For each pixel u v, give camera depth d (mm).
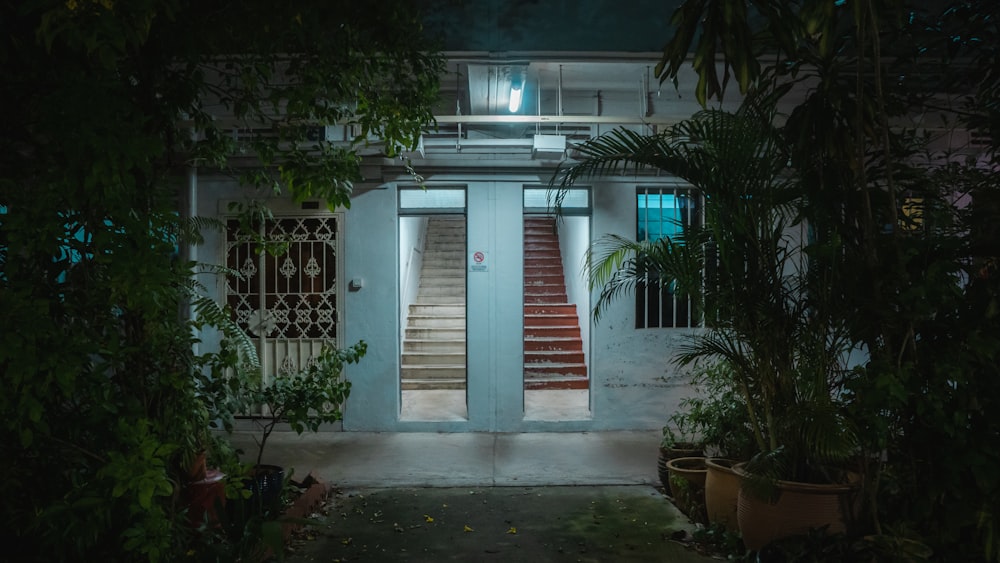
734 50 3148
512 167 8898
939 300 3760
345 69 5043
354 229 9023
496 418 8984
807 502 4246
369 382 8992
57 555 3295
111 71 3367
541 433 8930
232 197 9023
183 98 4410
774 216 5055
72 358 3004
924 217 4504
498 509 6012
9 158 3451
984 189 4180
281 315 9086
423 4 6504
